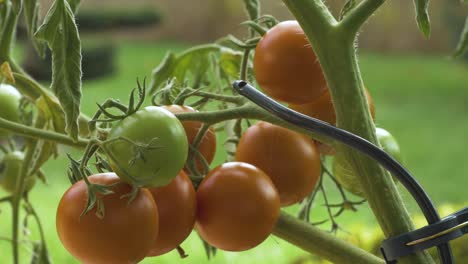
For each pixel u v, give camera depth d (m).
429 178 5.90
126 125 0.59
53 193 4.79
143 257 0.61
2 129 0.63
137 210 0.60
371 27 11.01
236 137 0.73
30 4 0.69
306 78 0.67
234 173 0.65
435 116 7.79
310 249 0.66
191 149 0.66
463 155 6.40
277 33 0.67
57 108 0.72
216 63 0.80
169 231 0.63
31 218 3.95
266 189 0.65
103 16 11.93
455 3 9.16
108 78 9.32
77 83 0.59
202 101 0.68
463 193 5.54
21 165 0.75
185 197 0.63
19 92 0.79
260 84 0.68
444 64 10.19
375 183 0.61
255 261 3.28
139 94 0.59
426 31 0.62
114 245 0.60
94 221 0.59
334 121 0.70
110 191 0.58
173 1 12.09
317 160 0.70
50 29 0.59
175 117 0.60
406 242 0.60
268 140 0.69
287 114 0.59
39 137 0.63
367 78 9.51
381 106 8.28
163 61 0.80
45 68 8.10
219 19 11.93
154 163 0.58
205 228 0.65
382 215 0.61
